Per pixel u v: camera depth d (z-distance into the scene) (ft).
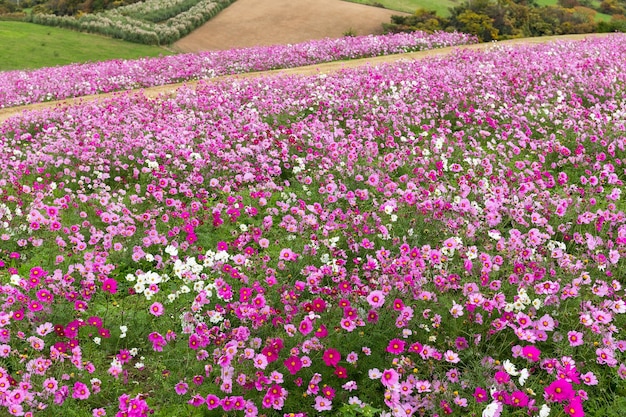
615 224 21.63
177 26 161.07
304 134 33.91
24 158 36.91
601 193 26.30
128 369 16.49
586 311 16.33
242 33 163.53
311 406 14.71
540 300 17.07
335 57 80.48
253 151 31.96
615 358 15.58
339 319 16.80
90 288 18.75
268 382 14.52
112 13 184.44
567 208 23.26
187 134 35.22
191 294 19.61
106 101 49.01
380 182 26.99
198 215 25.59
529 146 32.91
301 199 27.20
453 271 18.84
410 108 38.81
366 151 30.96
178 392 14.66
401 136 34.53
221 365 15.20
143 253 20.85
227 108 42.24
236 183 29.89
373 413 14.02
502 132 33.40
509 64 50.62
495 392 13.56
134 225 24.56
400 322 15.71
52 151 34.71
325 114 39.75
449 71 47.11
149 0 199.82
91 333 16.60
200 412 14.79
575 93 40.34
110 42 153.89
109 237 22.49
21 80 69.51
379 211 23.41
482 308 16.90
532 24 159.84
